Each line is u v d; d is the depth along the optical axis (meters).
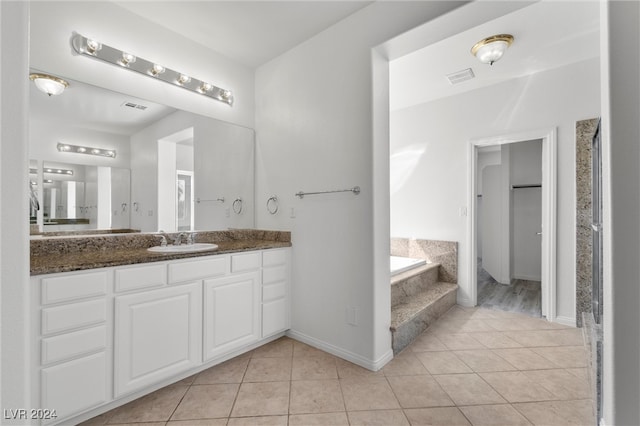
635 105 0.64
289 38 2.51
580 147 2.77
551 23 2.21
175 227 2.50
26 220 0.44
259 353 2.35
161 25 2.32
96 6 1.99
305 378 1.99
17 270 0.43
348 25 2.23
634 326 0.64
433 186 3.71
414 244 3.82
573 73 2.82
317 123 2.44
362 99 2.14
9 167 0.42
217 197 2.75
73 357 1.49
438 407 1.69
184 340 1.93
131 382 1.69
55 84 1.87
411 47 2.08
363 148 2.14
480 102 3.35
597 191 2.08
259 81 2.97
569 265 2.87
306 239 2.53
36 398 1.38
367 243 2.12
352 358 2.19
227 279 2.17
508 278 4.45
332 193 2.34
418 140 3.84
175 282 1.89
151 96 2.30
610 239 0.67
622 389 0.65
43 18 1.79
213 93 2.66
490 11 1.70
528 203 4.60
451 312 3.24
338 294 2.29
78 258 1.72
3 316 0.42
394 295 2.77
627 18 0.65
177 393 1.83
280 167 2.76
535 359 2.22
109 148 2.14
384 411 1.66
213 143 2.72
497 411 1.65
